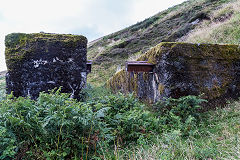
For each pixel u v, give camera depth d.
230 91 4.11
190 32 10.16
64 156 2.15
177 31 11.36
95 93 6.13
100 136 2.38
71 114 2.17
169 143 2.35
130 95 3.89
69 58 3.65
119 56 14.14
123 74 6.91
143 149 2.33
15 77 3.42
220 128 2.83
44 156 1.94
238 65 4.23
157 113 3.84
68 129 2.17
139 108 3.63
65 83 3.62
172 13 16.73
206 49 4.01
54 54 3.56
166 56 3.82
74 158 2.13
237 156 1.92
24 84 3.45
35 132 2.12
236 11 8.49
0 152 1.83
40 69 3.50
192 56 3.85
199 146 2.38
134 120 2.96
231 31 6.77
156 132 3.00
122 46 15.98
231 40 6.17
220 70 4.06
